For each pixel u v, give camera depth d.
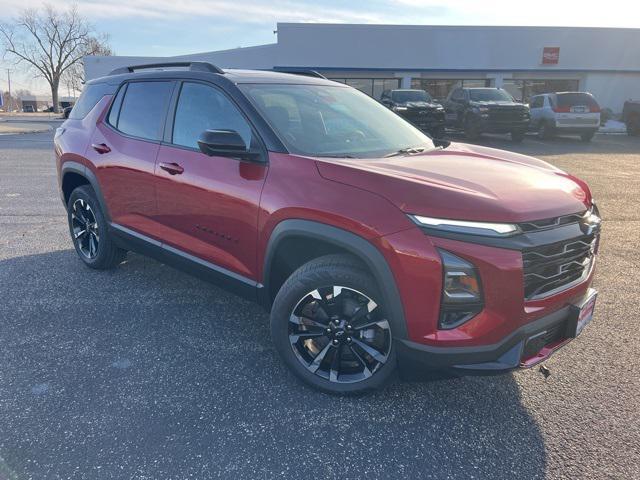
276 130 3.02
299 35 27.66
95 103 4.50
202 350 3.33
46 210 7.32
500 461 2.37
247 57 29.22
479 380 3.03
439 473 2.29
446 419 2.67
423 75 28.47
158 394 2.83
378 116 3.88
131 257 5.12
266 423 2.61
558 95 18.83
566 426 2.62
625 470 2.31
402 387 2.95
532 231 2.39
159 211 3.67
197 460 2.33
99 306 3.97
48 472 2.24
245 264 3.11
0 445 2.40
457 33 27.73
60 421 2.58
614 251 5.54
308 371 2.85
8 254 5.23
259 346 3.40
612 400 2.84
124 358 3.21
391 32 27.56
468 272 2.30
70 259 5.08
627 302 4.18
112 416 2.63
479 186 2.55
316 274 2.68
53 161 13.05
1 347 3.32
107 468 2.27
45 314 3.82
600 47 28.55
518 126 17.97
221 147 2.88
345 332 2.73
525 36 28.00
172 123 3.63
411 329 2.43
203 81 3.48
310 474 2.27
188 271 3.60
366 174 2.58
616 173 11.12
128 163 3.88
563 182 2.90
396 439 2.51
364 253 2.47
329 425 2.60
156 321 3.74
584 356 3.31
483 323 2.34
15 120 43.41
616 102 29.61
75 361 3.16
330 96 3.77
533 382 3.02
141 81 4.02
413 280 2.37
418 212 2.38
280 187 2.82
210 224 3.27
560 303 2.55
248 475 2.25
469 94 18.88
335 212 2.55
